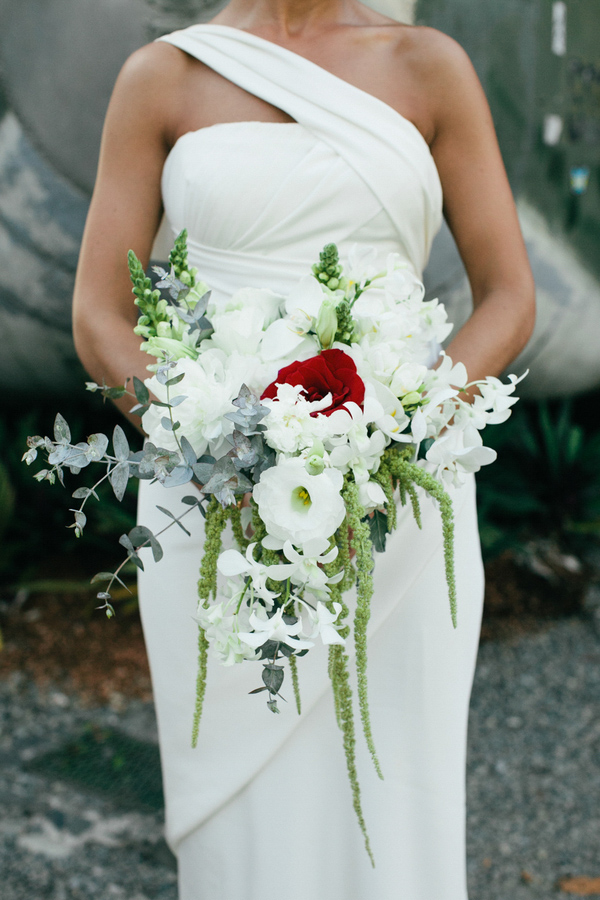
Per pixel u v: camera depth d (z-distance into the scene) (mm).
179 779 1282
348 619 1189
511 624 3346
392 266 935
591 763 2504
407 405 854
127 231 1235
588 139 3002
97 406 3604
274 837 1263
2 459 3695
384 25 1238
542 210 3037
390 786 1244
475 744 2611
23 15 2639
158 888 1959
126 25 2617
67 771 2412
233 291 1172
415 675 1236
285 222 1138
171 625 1223
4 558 3486
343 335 868
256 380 841
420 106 1186
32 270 3002
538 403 3818
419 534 1197
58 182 2873
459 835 1279
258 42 1171
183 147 1183
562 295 3154
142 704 2775
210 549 820
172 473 752
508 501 3555
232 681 1216
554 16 2812
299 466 738
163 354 839
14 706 2744
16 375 3371
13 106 2770
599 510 3799
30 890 1940
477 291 1251
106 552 3684
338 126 1131
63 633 3164
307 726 1255
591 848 2131
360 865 1265
